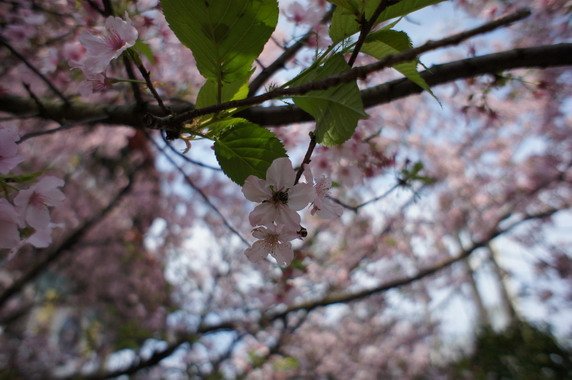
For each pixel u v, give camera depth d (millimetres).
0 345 7656
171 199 6582
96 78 1344
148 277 7375
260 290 3373
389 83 1841
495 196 6723
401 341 8789
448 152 7102
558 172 5863
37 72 2203
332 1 956
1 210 1068
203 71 1080
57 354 8242
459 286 8805
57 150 6293
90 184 8094
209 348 6340
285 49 2084
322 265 5637
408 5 965
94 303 8227
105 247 7984
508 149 6797
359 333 8352
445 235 7359
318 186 1136
